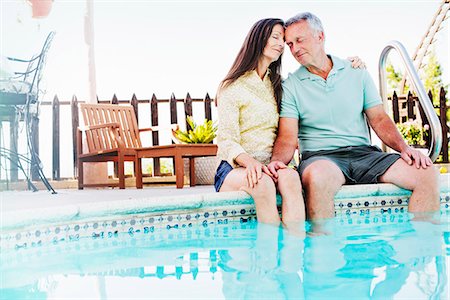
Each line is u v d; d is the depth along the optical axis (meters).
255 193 2.33
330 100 2.77
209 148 5.26
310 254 1.72
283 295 1.27
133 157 5.88
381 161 2.67
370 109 2.87
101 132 6.04
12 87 4.37
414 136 6.68
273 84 2.74
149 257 1.82
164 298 1.30
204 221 2.54
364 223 2.36
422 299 1.19
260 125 2.66
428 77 10.71
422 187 2.56
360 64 2.87
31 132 4.62
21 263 1.82
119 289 1.41
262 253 1.77
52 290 1.43
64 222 2.25
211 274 1.52
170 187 5.84
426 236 1.99
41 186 6.03
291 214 2.27
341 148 2.79
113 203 2.38
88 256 1.90
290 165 3.02
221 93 2.65
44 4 5.25
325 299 1.22
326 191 2.39
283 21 2.70
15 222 2.09
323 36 2.75
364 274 1.44
